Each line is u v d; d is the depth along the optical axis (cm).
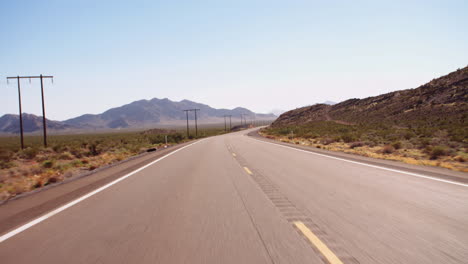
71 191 909
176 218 586
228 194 793
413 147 2261
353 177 1005
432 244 429
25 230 537
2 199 904
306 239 457
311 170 1188
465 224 514
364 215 575
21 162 2484
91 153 3103
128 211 650
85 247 447
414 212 589
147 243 457
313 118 11494
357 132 4494
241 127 17175
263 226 523
